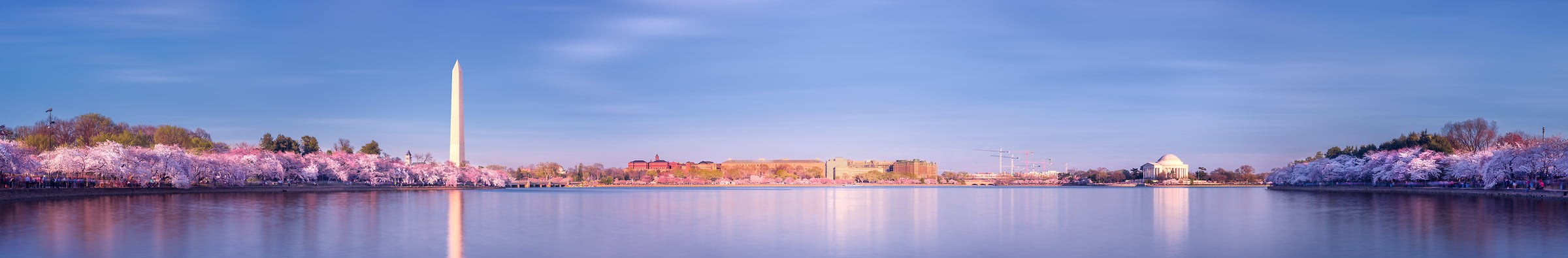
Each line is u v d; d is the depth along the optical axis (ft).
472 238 216.74
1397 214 308.40
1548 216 290.56
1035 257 185.98
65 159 442.09
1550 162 483.10
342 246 198.39
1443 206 357.61
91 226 234.58
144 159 490.90
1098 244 210.38
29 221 249.75
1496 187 523.70
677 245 205.87
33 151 495.00
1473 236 221.25
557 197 521.24
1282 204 407.23
